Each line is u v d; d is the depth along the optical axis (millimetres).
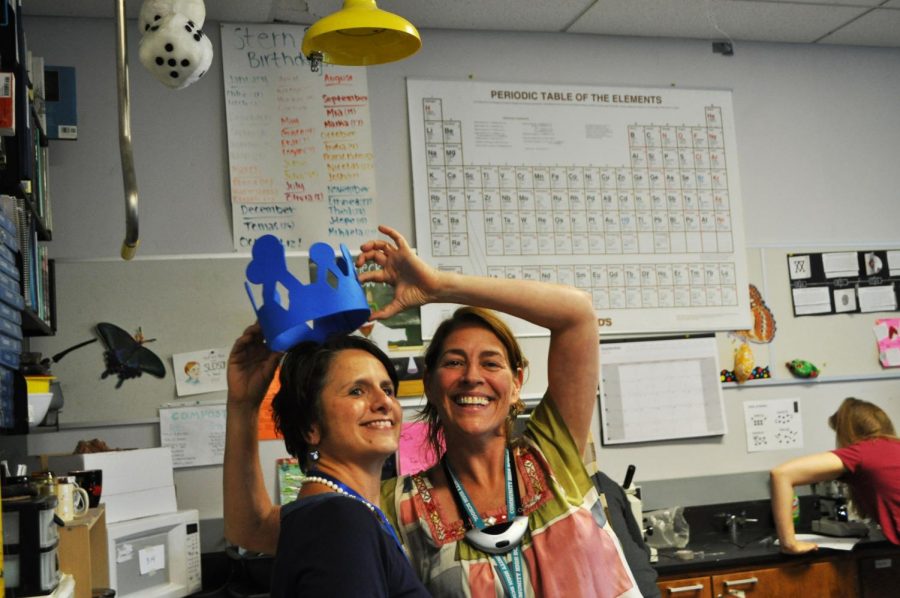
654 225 4312
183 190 3842
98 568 2734
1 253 2303
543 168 4215
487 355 1718
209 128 3895
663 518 3887
